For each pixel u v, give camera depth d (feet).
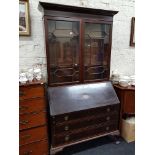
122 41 7.34
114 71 7.29
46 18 4.89
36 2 5.55
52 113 4.89
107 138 6.72
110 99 5.82
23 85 4.52
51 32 5.18
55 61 5.44
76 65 5.67
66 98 5.31
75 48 5.59
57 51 5.41
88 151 5.91
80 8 5.09
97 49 6.01
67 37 5.42
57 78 5.54
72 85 5.69
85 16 5.36
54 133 5.11
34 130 4.93
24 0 5.27
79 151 5.91
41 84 4.80
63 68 5.57
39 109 4.89
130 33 7.38
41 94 4.85
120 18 7.04
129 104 6.31
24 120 4.73
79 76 5.78
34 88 4.71
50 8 4.84
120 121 6.46
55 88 5.42
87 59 5.90
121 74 7.10
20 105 4.58
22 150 4.87
